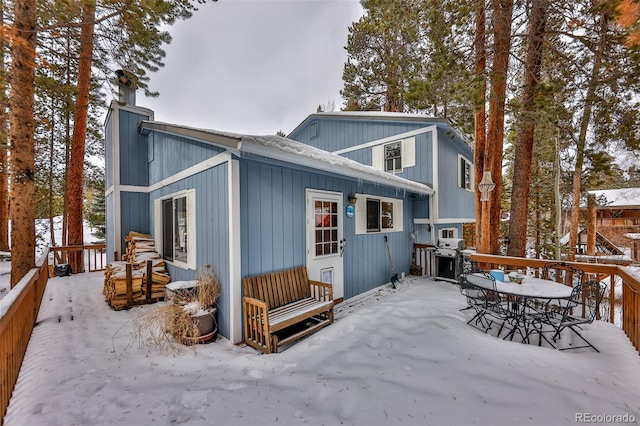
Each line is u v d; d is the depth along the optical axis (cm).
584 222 1473
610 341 283
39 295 425
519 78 611
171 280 503
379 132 868
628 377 217
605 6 309
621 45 430
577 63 501
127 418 180
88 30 464
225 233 335
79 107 613
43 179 1112
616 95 510
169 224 528
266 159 352
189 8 541
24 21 346
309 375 232
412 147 786
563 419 171
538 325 335
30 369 247
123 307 432
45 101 887
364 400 194
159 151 575
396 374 227
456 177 888
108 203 714
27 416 183
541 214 1313
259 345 300
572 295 283
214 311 332
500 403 187
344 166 413
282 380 228
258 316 308
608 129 569
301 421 176
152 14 382
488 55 466
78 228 756
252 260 346
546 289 312
